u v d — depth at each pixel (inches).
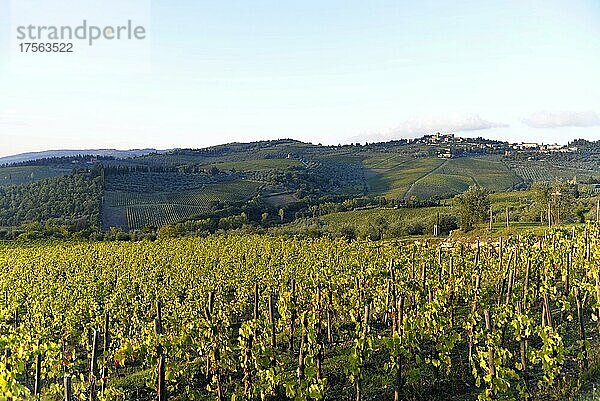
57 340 725.9
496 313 577.0
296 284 773.9
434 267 901.2
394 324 580.1
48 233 2524.6
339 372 540.7
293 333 646.5
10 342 493.7
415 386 480.7
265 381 483.2
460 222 2281.0
